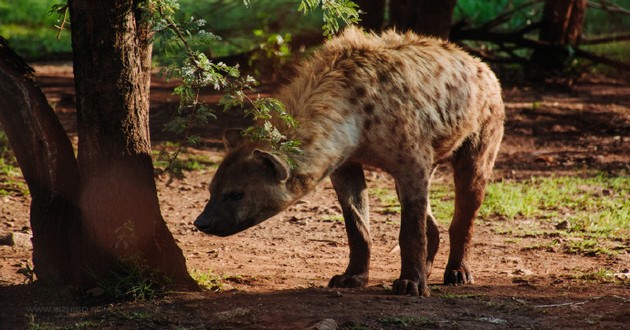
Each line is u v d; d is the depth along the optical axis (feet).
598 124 80.28
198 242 44.75
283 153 30.27
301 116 31.60
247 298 31.04
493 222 50.08
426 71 33.96
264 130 29.40
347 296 31.40
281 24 85.51
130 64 30.48
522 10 115.55
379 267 40.27
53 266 31.63
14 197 52.26
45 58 111.24
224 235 30.96
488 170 37.24
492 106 36.81
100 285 30.94
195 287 32.63
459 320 28.27
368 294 32.01
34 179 31.65
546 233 47.14
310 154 31.09
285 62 73.92
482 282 36.40
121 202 30.78
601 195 56.03
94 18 29.68
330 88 31.99
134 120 30.91
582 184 59.16
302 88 32.65
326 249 44.14
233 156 31.09
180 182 58.49
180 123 28.86
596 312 29.53
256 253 42.65
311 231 48.06
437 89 33.99
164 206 52.70
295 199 31.48
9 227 45.44
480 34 95.50
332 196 56.65
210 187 31.24
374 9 74.54
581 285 35.01
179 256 32.45
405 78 33.14
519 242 45.44
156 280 31.48
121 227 30.78
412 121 32.83
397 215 51.98
